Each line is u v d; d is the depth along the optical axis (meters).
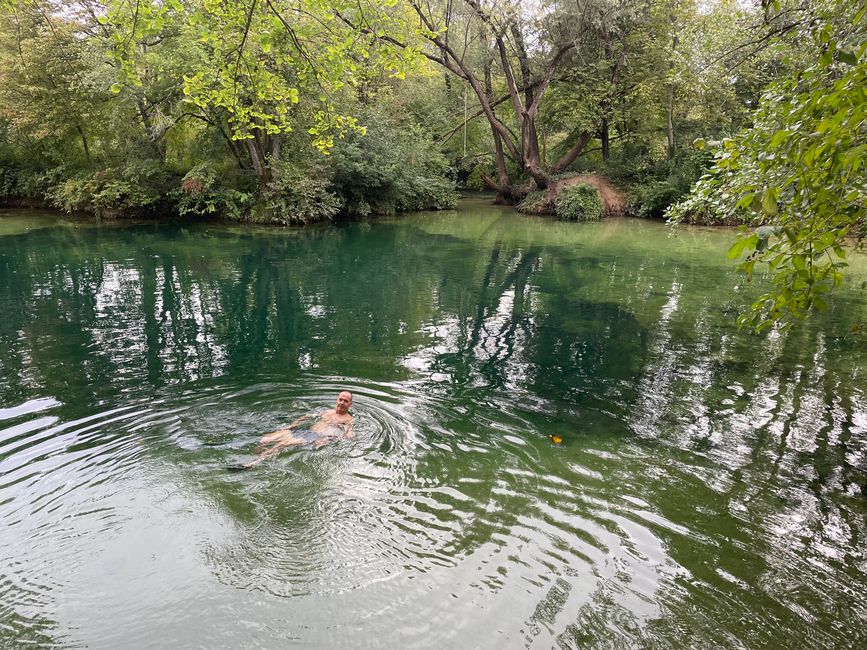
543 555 3.69
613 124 27.36
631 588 3.43
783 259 2.99
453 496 4.33
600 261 15.61
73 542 3.67
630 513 4.21
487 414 5.96
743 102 21.39
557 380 7.06
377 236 20.06
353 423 5.55
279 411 5.86
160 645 2.90
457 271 14.23
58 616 3.07
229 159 23.72
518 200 30.47
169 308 10.35
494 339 8.78
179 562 3.50
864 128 2.61
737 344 8.60
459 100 30.58
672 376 7.26
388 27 8.05
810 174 2.81
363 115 24.08
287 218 22.09
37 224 21.89
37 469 4.56
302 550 3.65
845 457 5.20
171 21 7.18
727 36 10.15
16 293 11.25
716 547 3.86
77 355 7.65
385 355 7.90
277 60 7.68
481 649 2.94
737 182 4.15
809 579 3.57
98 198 22.72
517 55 25.09
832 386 6.93
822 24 4.77
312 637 2.97
